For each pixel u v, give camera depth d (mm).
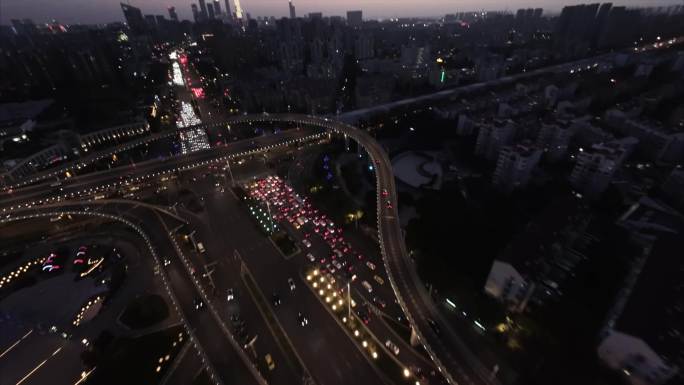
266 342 92062
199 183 176500
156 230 130250
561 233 106688
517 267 92125
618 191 142000
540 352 86000
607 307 96562
